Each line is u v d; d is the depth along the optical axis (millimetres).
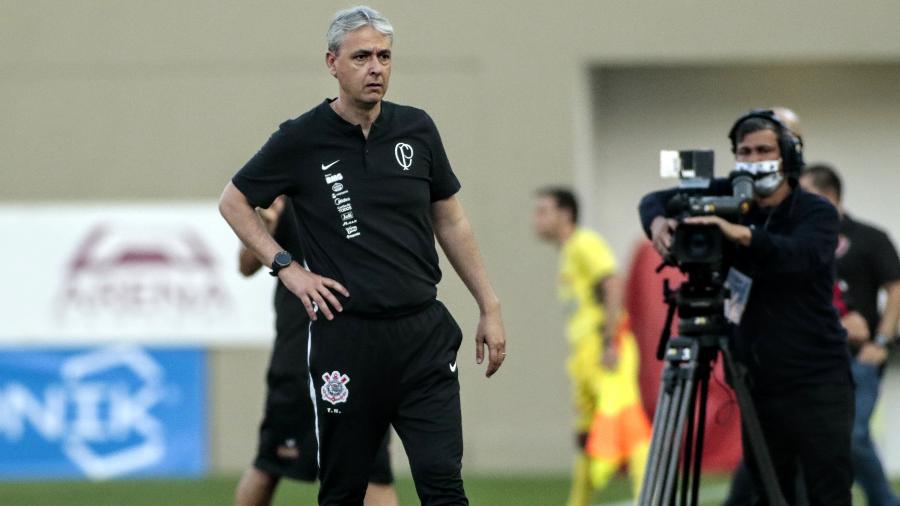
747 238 21328
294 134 20109
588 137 48281
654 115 49812
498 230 47500
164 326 47844
